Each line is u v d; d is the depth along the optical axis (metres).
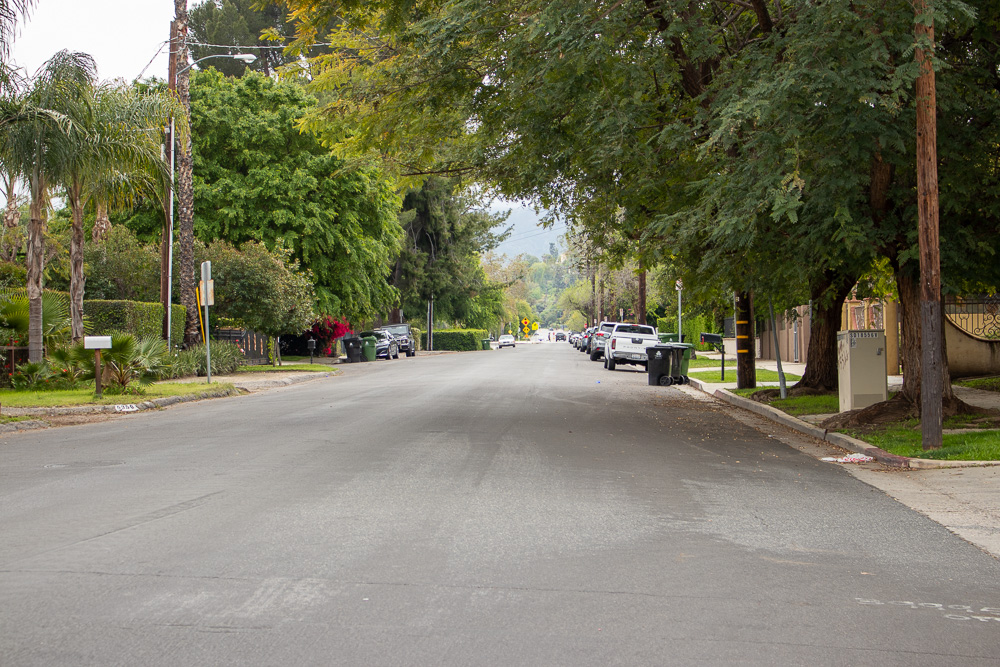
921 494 8.95
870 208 12.92
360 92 15.94
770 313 19.52
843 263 14.31
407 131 16.83
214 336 33.38
